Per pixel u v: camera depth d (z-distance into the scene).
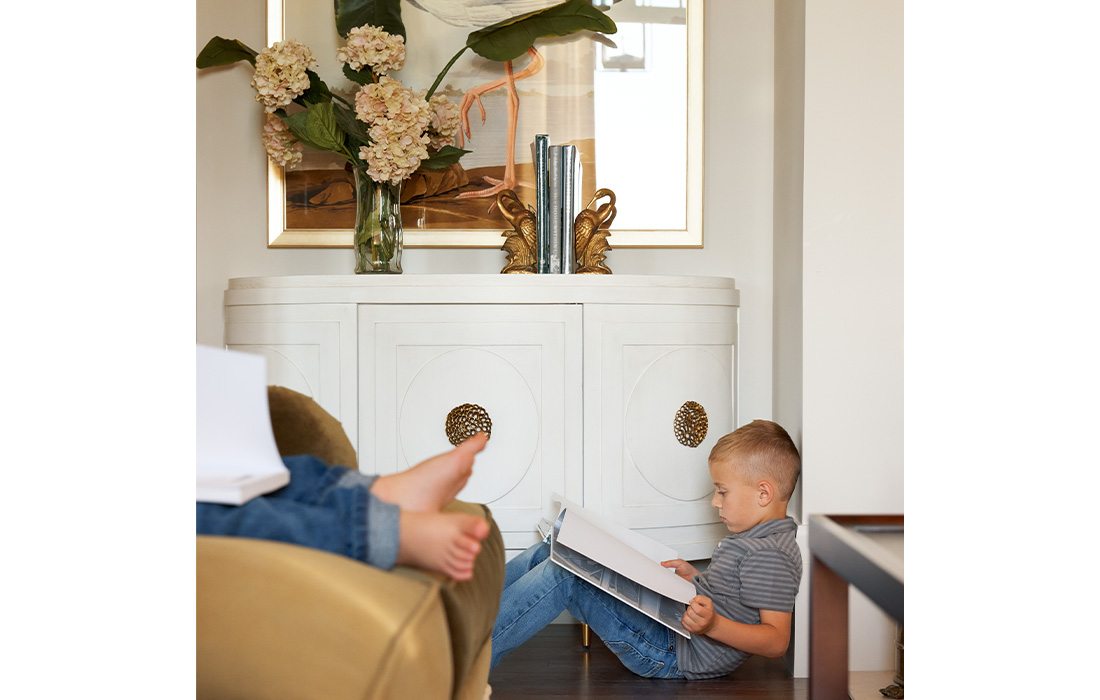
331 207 2.64
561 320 2.26
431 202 2.65
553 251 2.42
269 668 0.92
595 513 2.23
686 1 2.65
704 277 2.35
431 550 1.04
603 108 2.65
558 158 2.41
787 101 2.47
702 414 2.35
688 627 1.90
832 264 2.28
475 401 2.25
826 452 2.27
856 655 2.17
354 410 2.25
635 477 2.28
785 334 2.47
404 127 2.35
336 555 0.97
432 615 0.95
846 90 2.28
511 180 2.64
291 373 2.27
